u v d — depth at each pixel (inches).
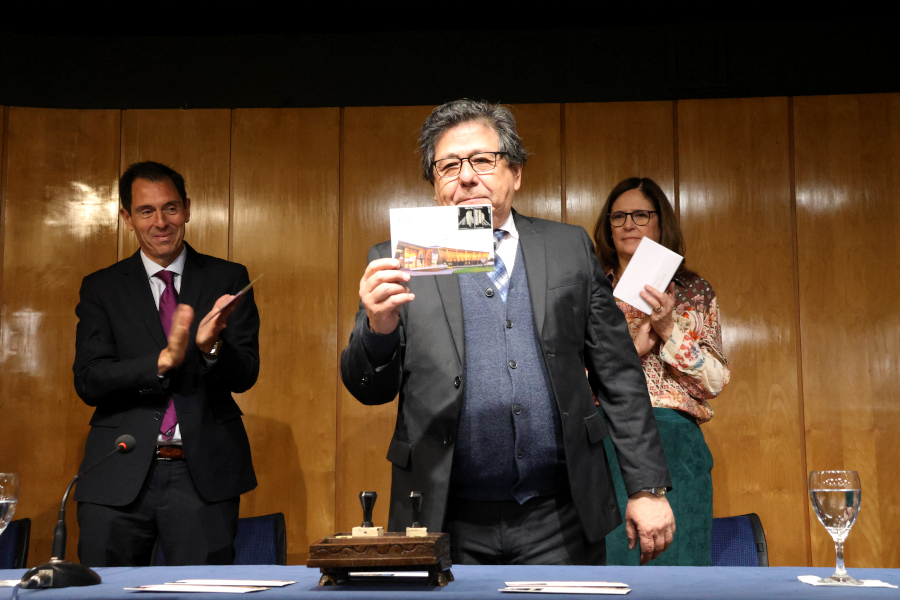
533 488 66.7
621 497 97.9
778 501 134.9
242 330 103.7
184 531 94.5
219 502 97.0
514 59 148.9
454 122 72.5
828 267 139.1
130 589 44.6
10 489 58.0
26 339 140.3
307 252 145.1
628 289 100.6
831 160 141.3
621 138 144.9
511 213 76.8
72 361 140.7
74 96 148.9
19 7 141.9
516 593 41.2
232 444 99.7
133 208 108.0
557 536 65.8
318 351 142.9
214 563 95.0
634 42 148.0
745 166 142.5
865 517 133.0
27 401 138.9
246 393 141.4
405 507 66.1
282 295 144.1
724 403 137.6
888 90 143.3
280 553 106.3
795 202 141.1
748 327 139.0
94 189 145.1
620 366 72.8
